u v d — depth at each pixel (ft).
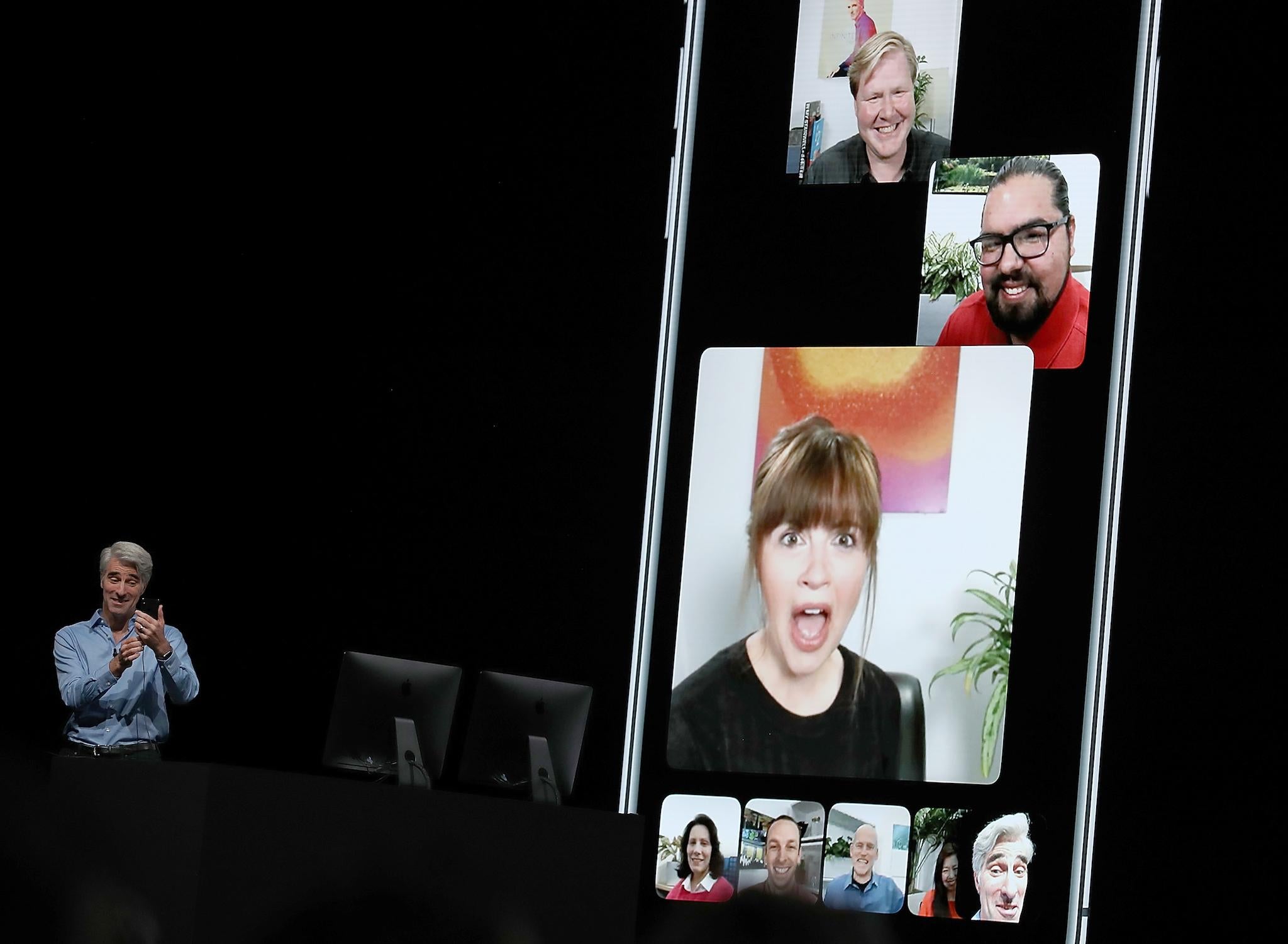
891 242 58.23
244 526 64.95
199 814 34.30
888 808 54.24
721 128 60.70
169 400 66.13
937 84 58.13
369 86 67.10
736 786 55.93
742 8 61.16
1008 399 55.36
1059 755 53.01
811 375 57.67
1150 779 51.60
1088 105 56.70
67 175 67.31
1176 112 55.72
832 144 59.00
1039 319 55.62
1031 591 54.13
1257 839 50.19
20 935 35.47
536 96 65.62
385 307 65.57
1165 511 53.16
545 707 44.86
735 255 59.77
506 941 38.88
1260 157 54.65
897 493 55.93
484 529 62.95
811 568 56.29
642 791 57.16
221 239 66.90
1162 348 54.24
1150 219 55.21
